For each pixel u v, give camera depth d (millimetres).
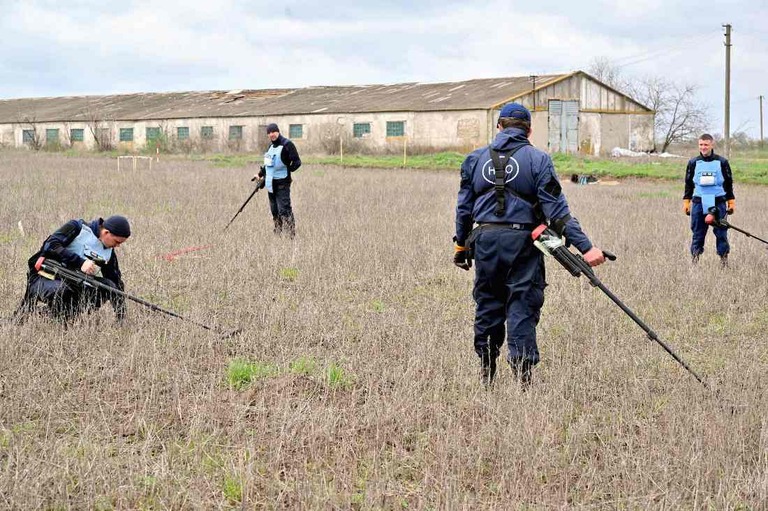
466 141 42125
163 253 10523
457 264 6113
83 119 52094
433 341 6801
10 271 9156
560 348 6938
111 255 7242
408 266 10234
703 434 5004
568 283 9398
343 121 45219
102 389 5664
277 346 6785
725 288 9344
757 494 4293
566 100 44906
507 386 5691
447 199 18516
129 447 4742
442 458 4609
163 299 8289
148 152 46438
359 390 5723
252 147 47719
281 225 12352
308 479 4328
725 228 10773
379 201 17531
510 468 4578
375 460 4566
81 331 6656
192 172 25141
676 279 9703
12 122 54219
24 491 4047
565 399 5719
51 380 5707
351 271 10000
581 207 17797
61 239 7062
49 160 32969
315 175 26266
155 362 6008
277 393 5656
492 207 5734
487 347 5922
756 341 7473
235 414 5258
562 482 4488
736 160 38188
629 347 6910
